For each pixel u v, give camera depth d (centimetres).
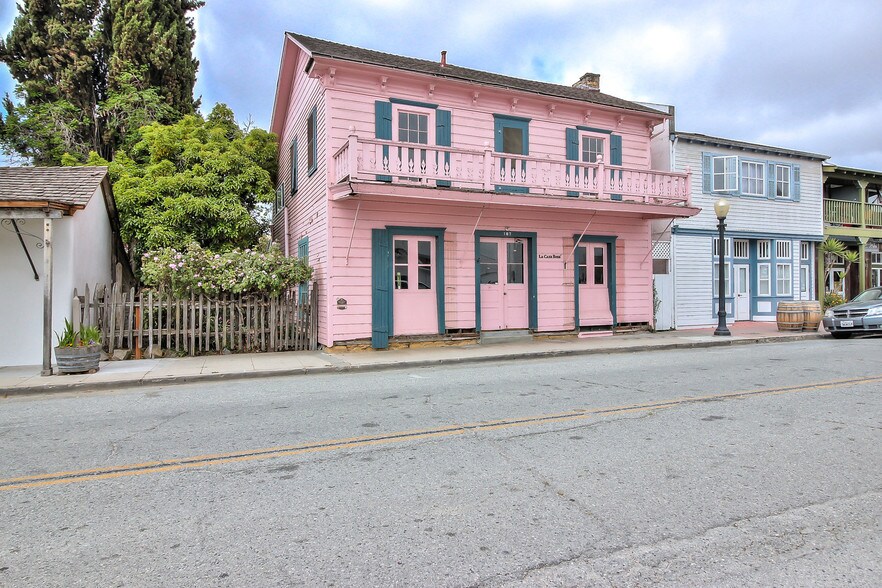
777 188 2034
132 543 334
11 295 1084
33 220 1095
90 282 1272
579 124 1559
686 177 1580
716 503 384
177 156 1720
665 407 669
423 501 391
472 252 1383
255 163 1820
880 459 473
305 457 493
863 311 1455
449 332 1356
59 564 309
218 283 1199
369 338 1277
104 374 945
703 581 287
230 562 309
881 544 326
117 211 1551
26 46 2317
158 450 521
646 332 1625
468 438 545
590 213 1512
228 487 423
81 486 429
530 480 429
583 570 298
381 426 597
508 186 1397
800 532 341
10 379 904
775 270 2023
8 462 491
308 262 1465
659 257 1759
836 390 763
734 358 1124
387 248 1289
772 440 528
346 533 343
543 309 1475
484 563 306
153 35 2319
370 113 1306
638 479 429
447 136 1381
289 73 1688
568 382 858
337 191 1225
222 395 796
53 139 2167
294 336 1274
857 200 2406
